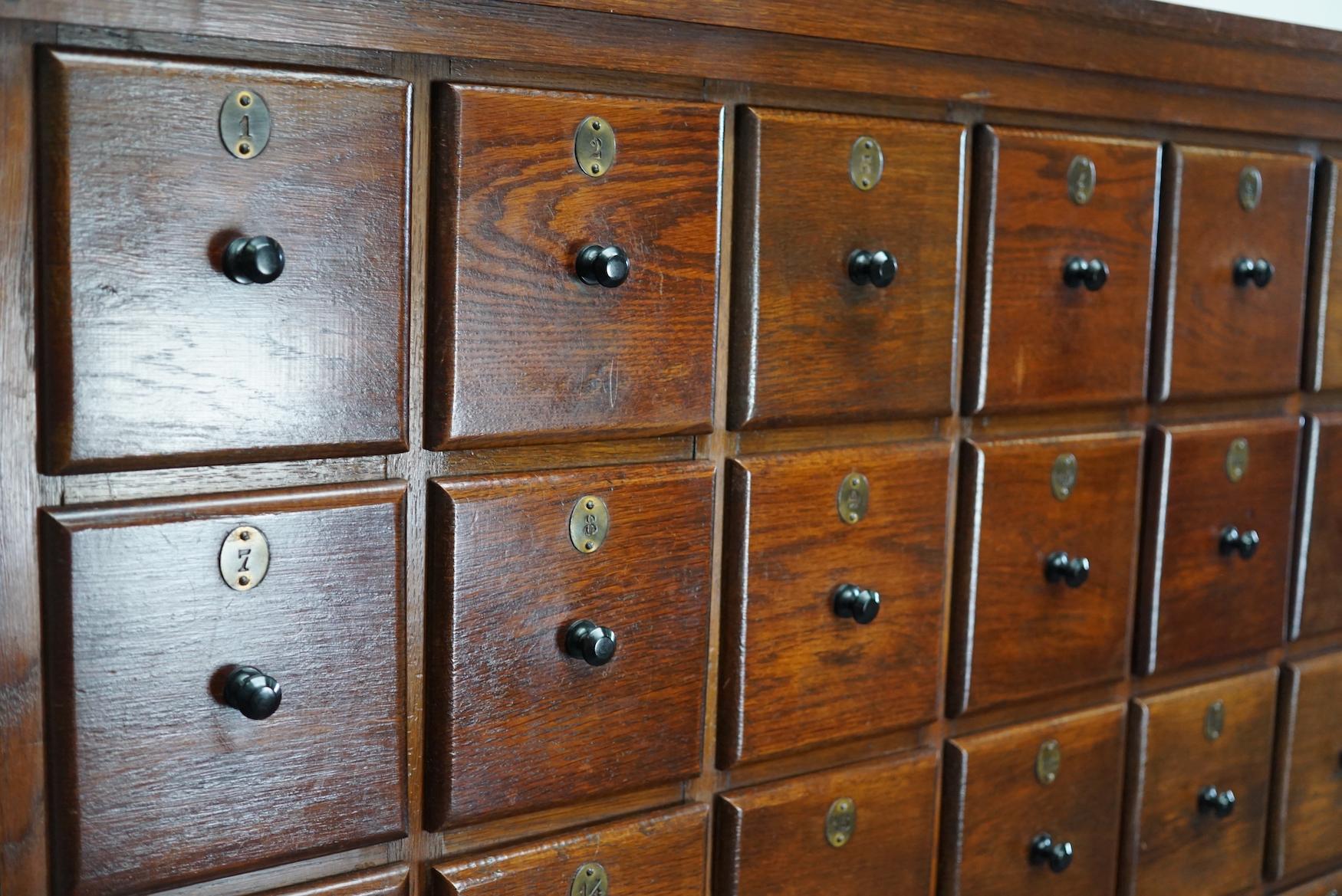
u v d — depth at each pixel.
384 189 0.78
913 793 1.11
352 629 0.80
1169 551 1.25
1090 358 1.16
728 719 0.99
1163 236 1.20
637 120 0.87
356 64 0.77
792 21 0.90
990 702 1.14
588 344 0.87
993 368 1.09
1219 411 1.30
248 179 0.73
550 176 0.84
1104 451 1.18
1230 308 1.26
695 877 0.99
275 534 0.76
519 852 0.89
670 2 0.85
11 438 0.69
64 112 0.67
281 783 0.78
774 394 0.97
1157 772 1.29
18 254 0.68
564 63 0.84
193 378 0.73
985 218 1.07
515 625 0.86
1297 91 1.24
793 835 1.03
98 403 0.70
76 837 0.72
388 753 0.83
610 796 0.94
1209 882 1.36
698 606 0.95
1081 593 1.19
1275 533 1.35
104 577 0.71
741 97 0.93
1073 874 1.24
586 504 0.88
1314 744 1.43
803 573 1.01
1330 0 1.84
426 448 0.83
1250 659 1.38
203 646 0.75
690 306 0.92
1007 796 1.17
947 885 1.15
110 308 0.70
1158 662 1.26
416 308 0.81
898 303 1.03
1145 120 1.16
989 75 1.04
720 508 0.97
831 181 0.97
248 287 0.74
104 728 0.72
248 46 0.73
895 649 1.07
